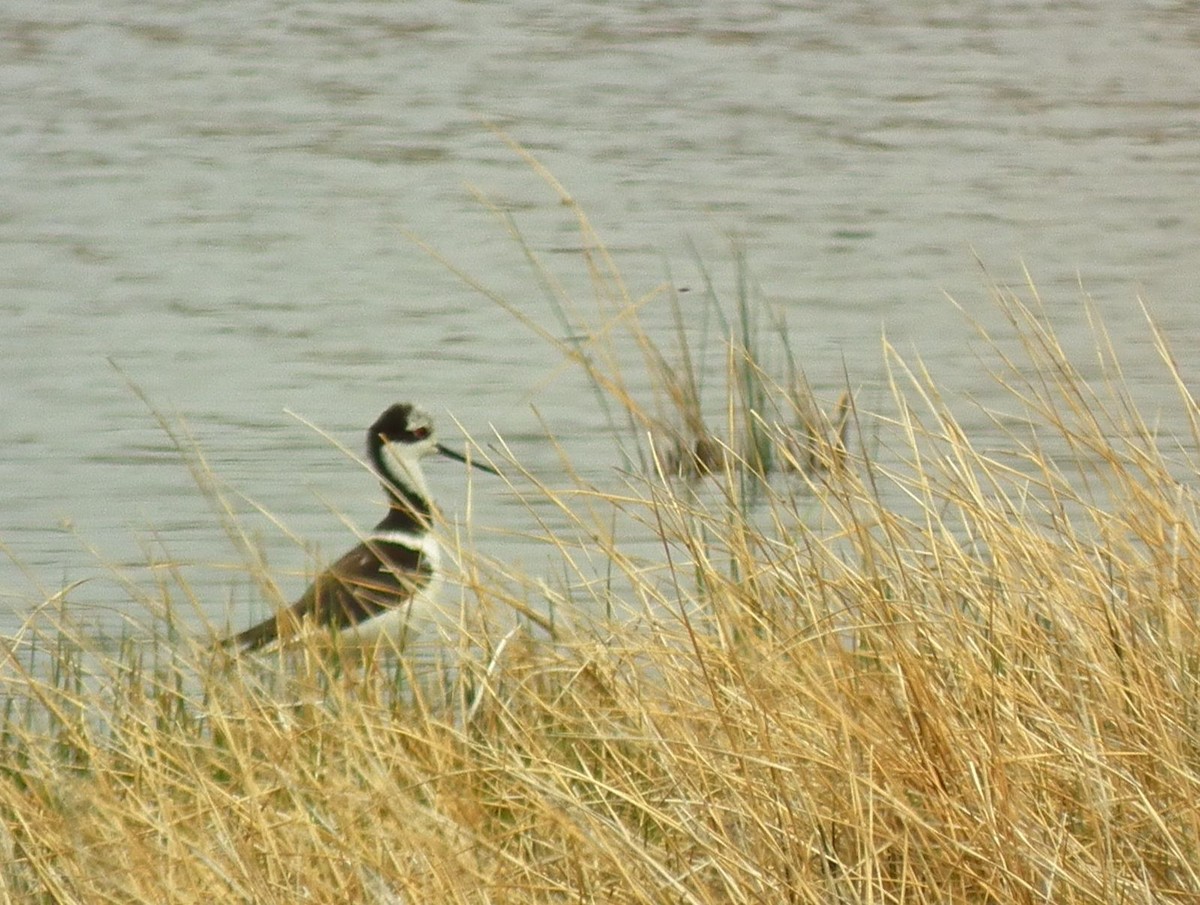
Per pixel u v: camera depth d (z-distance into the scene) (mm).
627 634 7570
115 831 6730
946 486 9484
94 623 10680
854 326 19609
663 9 48531
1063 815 6184
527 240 25234
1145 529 7547
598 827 6242
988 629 7387
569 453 14859
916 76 39344
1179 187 28594
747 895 6020
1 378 17859
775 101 36625
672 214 26750
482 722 7941
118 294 21906
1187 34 45156
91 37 43750
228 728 7223
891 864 6414
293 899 6102
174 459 15094
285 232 25891
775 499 9109
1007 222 25891
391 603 10156
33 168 30328
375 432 12117
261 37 44250
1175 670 6918
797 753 6418
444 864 6078
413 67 40531
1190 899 5969
